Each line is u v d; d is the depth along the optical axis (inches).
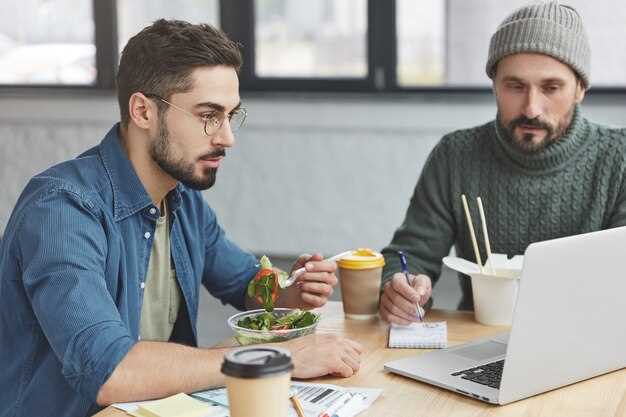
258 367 44.1
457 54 202.4
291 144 215.5
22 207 62.6
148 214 67.3
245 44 214.5
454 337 69.4
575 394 56.7
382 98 206.5
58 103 225.8
